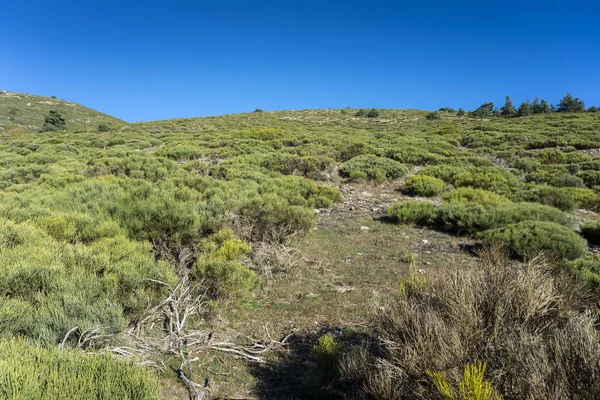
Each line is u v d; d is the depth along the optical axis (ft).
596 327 10.23
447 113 212.43
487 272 11.53
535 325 9.46
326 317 13.94
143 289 12.68
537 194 37.55
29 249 13.08
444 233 26.71
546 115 164.14
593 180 47.91
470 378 6.74
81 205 21.17
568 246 20.10
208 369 10.52
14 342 7.79
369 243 23.95
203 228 20.40
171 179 33.19
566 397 6.48
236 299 14.64
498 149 79.51
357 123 158.71
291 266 18.67
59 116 169.07
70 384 6.58
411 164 59.31
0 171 42.14
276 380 10.30
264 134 89.51
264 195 25.96
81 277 11.99
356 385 9.65
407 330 9.13
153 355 10.79
